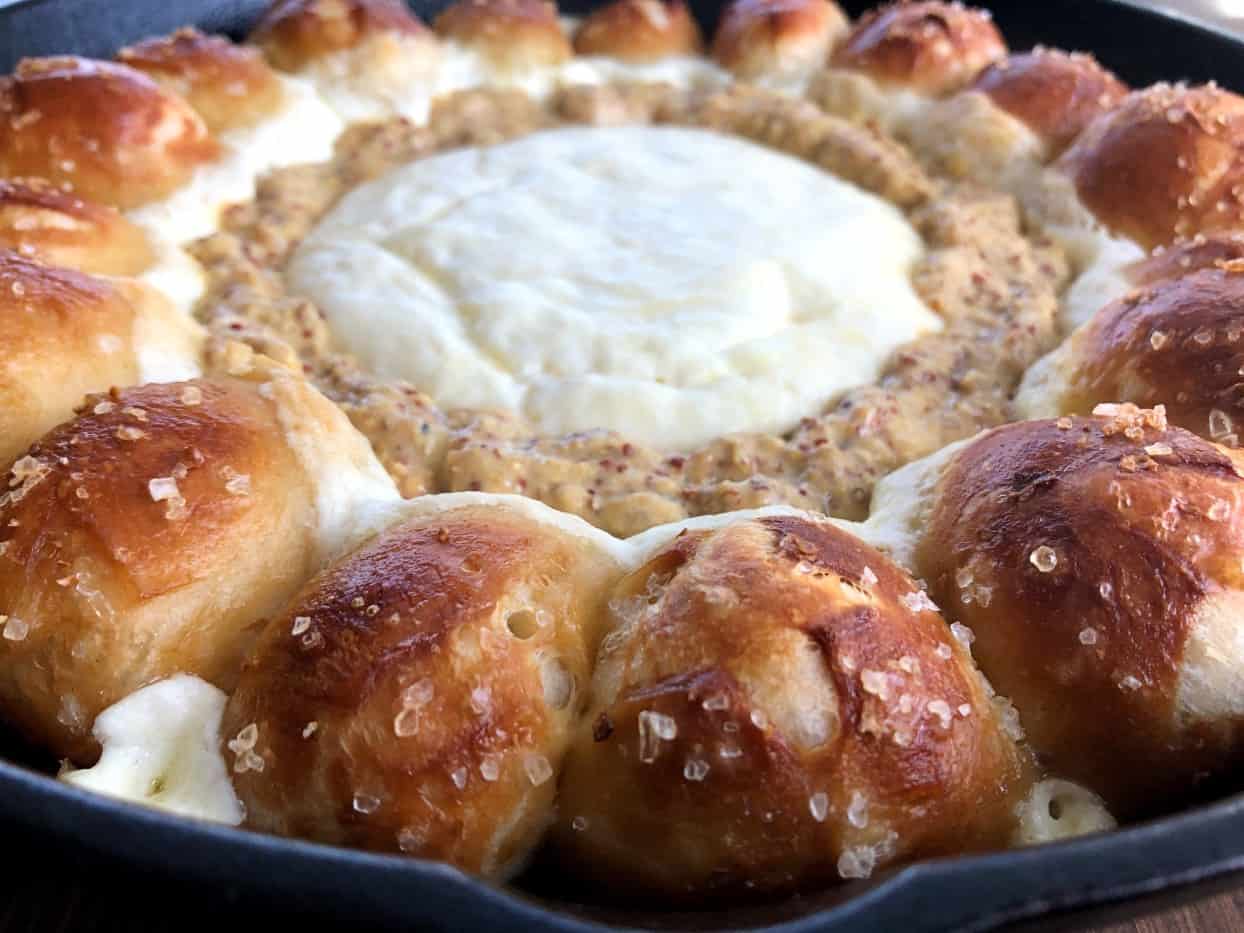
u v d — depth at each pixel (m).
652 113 0.26
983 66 0.25
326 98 0.25
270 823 0.11
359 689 0.11
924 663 0.11
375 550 0.12
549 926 0.08
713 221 0.21
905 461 0.16
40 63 0.21
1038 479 0.13
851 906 0.08
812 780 0.10
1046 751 0.12
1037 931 0.09
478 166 0.23
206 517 0.13
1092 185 0.21
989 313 0.19
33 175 0.20
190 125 0.21
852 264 0.20
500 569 0.12
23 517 0.12
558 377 0.18
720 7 0.29
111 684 0.12
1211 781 0.12
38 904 0.09
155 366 0.16
